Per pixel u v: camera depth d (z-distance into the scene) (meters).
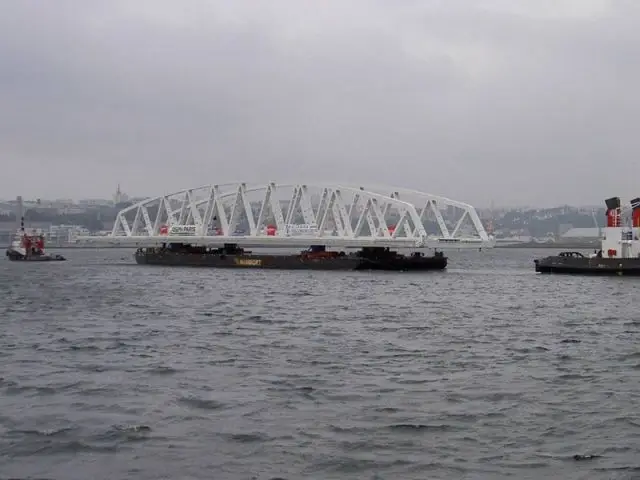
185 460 25.05
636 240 118.56
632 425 28.58
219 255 163.38
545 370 38.94
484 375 37.69
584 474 23.69
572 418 29.58
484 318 63.31
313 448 26.17
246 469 24.27
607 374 37.78
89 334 53.50
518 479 23.33
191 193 170.38
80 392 34.22
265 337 51.50
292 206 153.75
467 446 26.34
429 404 31.78
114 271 149.25
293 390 34.38
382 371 38.81
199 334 53.16
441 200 143.38
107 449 26.11
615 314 65.88
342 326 57.72
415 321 61.19
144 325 58.72
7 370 39.53
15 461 25.05
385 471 24.08
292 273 137.88
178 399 32.69
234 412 30.53
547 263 127.19
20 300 83.12
